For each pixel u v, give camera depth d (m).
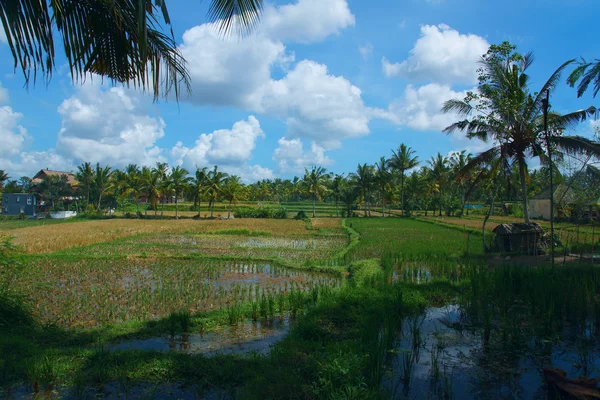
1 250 9.02
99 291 11.70
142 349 6.48
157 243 24.72
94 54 5.44
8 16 4.01
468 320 8.48
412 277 13.62
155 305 10.20
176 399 5.07
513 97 16.92
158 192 53.81
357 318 8.19
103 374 5.52
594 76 13.24
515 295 10.08
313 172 61.25
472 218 50.88
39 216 59.75
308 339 7.28
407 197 64.19
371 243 23.44
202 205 80.56
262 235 31.36
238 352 6.83
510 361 6.32
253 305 9.04
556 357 6.44
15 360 5.84
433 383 5.57
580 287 9.30
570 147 15.97
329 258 18.58
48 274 14.41
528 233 17.38
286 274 14.88
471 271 12.66
